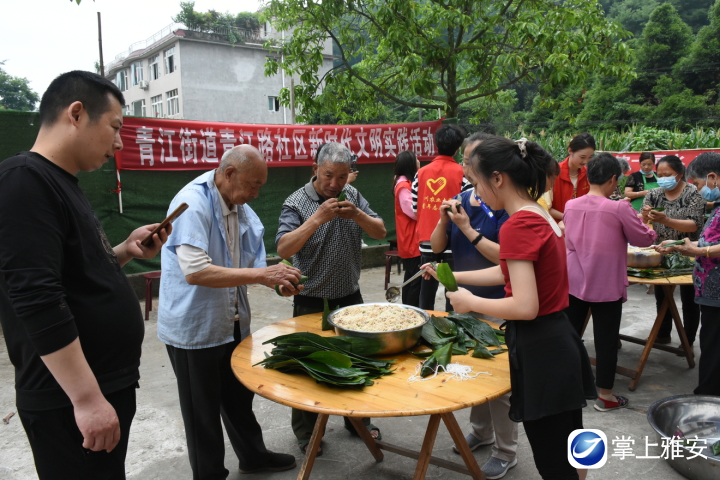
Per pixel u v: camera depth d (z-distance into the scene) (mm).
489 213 2486
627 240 2994
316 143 6766
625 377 3678
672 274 3416
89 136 1410
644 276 3371
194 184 2066
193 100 23578
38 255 1248
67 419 1399
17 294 1223
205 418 2127
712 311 2891
